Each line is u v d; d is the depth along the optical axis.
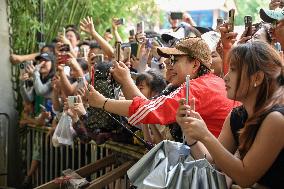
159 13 6.06
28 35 5.73
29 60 5.34
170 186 1.67
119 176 2.73
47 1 5.78
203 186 1.65
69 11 5.92
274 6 2.60
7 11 5.55
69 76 4.28
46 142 4.54
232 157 1.58
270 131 1.52
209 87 2.13
